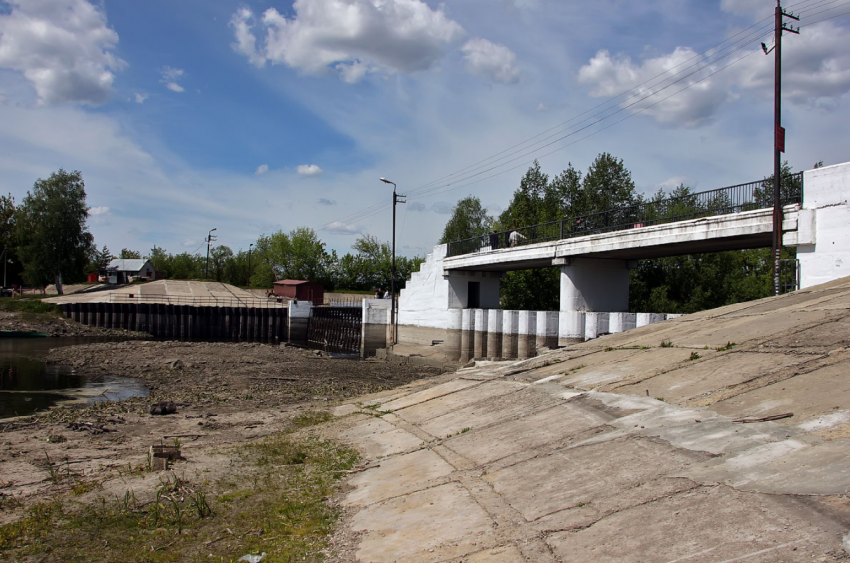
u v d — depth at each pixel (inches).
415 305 1925.4
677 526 205.8
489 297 1802.4
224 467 457.1
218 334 2753.4
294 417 713.0
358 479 394.9
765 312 587.2
